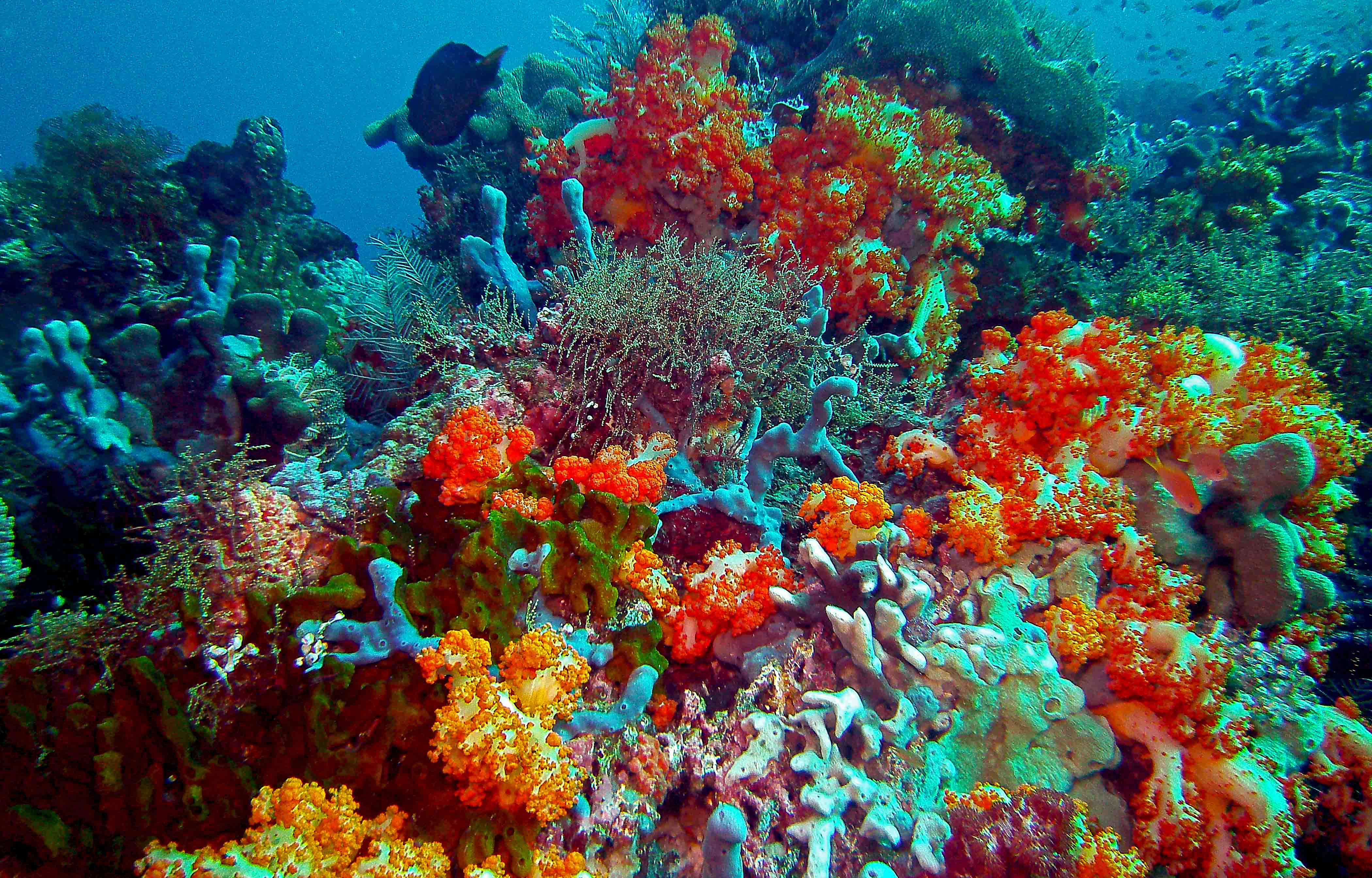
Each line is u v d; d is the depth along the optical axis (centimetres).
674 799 280
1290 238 808
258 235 857
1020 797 255
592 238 527
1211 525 340
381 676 251
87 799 221
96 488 411
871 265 528
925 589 297
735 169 519
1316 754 291
